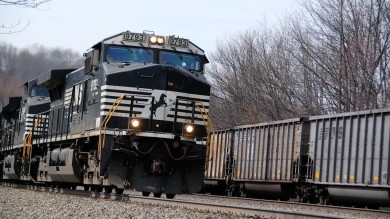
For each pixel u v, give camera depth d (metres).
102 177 23.23
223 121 59.50
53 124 31.91
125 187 23.02
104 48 24.45
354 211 23.89
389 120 25.16
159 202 22.06
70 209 19.03
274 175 33.09
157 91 23.73
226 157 39.41
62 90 31.69
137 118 23.19
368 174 26.11
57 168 28.80
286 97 50.56
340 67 42.56
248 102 54.56
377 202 25.97
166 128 23.67
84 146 26.89
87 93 26.31
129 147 23.19
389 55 41.59
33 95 36.94
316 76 45.72
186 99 24.05
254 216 16.98
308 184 30.86
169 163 23.58
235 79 58.12
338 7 45.50
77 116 27.50
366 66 41.12
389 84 41.09
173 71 23.94
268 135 34.28
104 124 23.23
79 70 28.56
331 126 29.02
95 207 19.33
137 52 24.56
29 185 37.50
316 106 45.97
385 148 25.20
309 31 47.47
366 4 43.75
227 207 18.84
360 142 26.86
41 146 34.19
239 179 37.31
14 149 40.56
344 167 27.72
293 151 31.44
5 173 41.41
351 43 42.66
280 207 25.61
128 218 16.28
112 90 23.48
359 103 40.62
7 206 20.95
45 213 18.06
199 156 23.73
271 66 51.59
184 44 25.14
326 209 24.89
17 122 39.78
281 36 53.00
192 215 17.06
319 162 29.58
